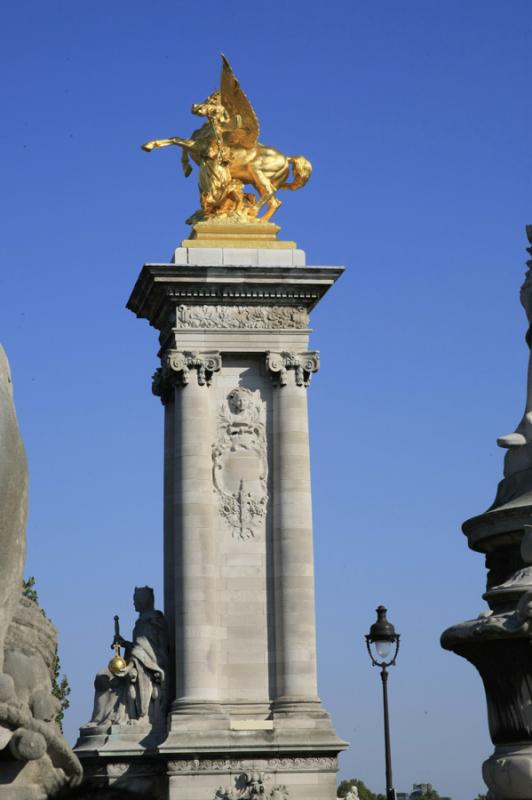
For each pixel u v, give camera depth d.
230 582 56.53
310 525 57.06
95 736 54.75
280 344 58.19
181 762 53.72
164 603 58.16
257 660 55.94
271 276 58.00
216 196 60.25
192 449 57.00
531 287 12.36
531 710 11.66
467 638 11.70
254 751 54.03
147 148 61.12
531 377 12.45
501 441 12.32
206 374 57.59
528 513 11.91
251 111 60.81
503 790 11.77
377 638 36.72
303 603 56.28
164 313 59.06
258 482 57.41
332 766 54.66
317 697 55.62
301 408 57.91
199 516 56.53
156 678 55.72
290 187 61.47
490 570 12.70
